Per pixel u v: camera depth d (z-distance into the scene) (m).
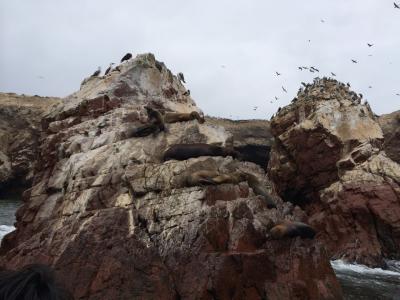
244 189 11.34
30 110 46.72
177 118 14.70
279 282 9.70
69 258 9.13
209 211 10.08
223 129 14.71
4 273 1.43
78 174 12.40
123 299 8.67
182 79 20.75
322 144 26.00
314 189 26.72
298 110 29.19
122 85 17.12
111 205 11.12
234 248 9.80
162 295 8.81
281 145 29.31
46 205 13.20
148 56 18.41
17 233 13.38
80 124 15.64
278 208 12.81
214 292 8.87
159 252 9.54
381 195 20.98
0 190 43.03
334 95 28.02
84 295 8.66
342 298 10.53
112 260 9.02
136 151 12.84
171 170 11.54
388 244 20.00
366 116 26.03
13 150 44.09
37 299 1.33
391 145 43.47
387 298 13.06
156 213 10.30
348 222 21.45
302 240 10.58
